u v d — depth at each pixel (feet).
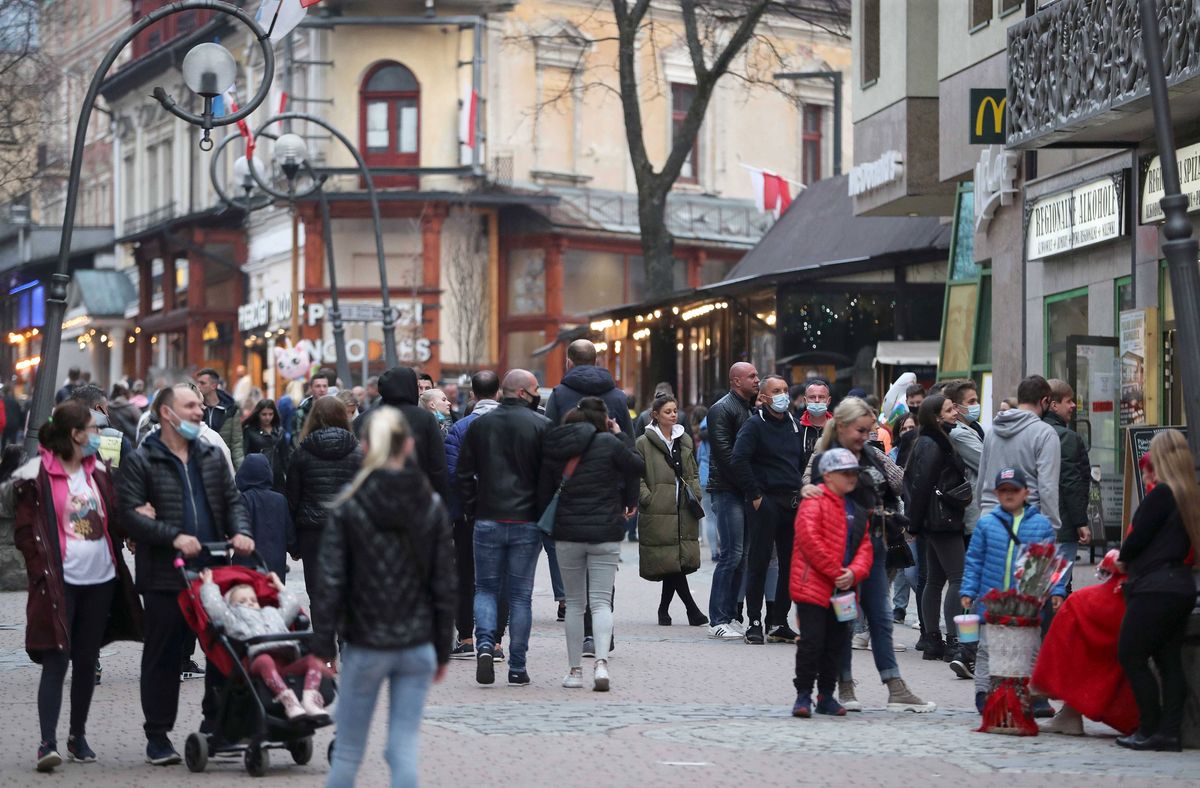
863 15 237.04
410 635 58.70
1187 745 84.12
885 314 271.28
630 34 311.68
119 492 78.69
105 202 647.15
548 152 469.98
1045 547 87.40
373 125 463.01
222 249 520.42
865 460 96.89
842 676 95.04
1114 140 165.17
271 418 160.04
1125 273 172.14
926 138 223.51
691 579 177.58
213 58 146.00
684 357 326.44
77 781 74.74
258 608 78.13
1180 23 135.03
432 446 106.42
